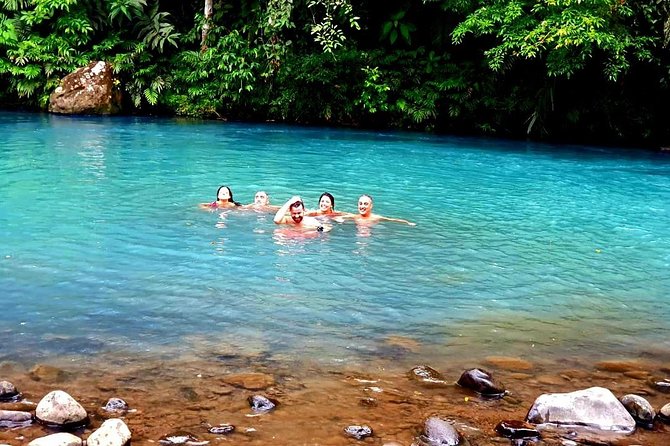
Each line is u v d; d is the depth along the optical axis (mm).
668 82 16328
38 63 19422
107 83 18969
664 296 5277
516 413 3125
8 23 19516
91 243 6105
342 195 9078
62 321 4199
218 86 19516
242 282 5168
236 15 20453
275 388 3314
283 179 10070
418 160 12789
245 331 4141
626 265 6145
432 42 19234
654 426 3035
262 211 7738
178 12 21922
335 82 19125
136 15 20547
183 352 3758
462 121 18906
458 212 8289
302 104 19297
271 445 2742
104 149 12281
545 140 17391
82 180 9188
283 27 19469
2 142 12625
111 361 3600
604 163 13266
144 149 12523
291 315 4469
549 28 15227
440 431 2803
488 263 6039
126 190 8648
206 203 8023
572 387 3482
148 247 6066
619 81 17047
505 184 10508
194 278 5215
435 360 3797
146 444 2709
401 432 2891
